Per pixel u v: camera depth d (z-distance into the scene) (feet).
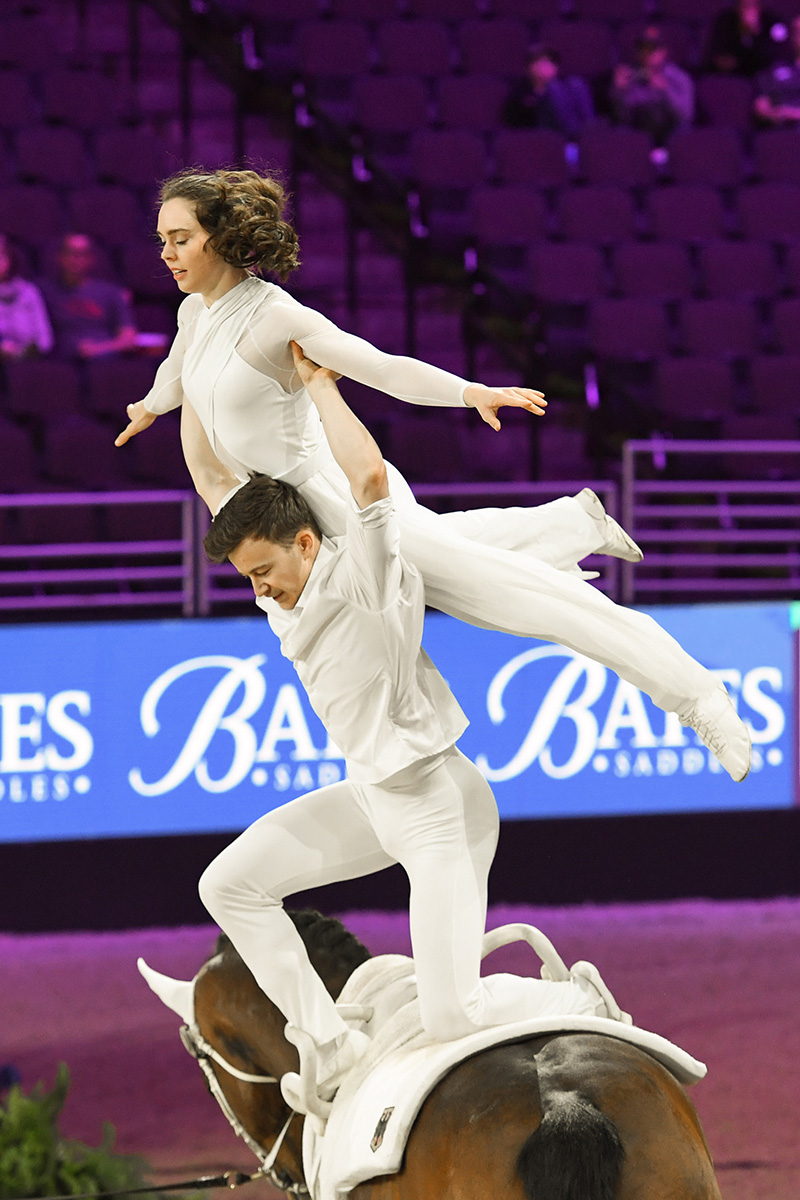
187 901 53.72
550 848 55.21
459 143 79.56
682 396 68.64
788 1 90.12
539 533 22.17
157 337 69.97
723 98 86.02
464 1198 18.19
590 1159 17.34
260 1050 24.75
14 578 53.52
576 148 82.53
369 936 52.80
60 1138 31.35
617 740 55.01
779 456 65.72
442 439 64.59
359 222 79.20
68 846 52.70
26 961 51.08
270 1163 25.44
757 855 56.34
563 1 90.58
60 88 81.82
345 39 84.58
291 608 20.43
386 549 19.30
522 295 73.87
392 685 20.48
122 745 52.54
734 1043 44.57
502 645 53.93
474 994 20.68
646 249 75.05
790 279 76.07
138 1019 47.39
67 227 75.66
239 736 52.75
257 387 20.10
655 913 55.06
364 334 75.41
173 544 54.03
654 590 60.54
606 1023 19.79
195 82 86.43
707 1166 18.52
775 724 55.83
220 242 20.07
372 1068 21.12
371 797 21.42
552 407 71.41
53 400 65.21
